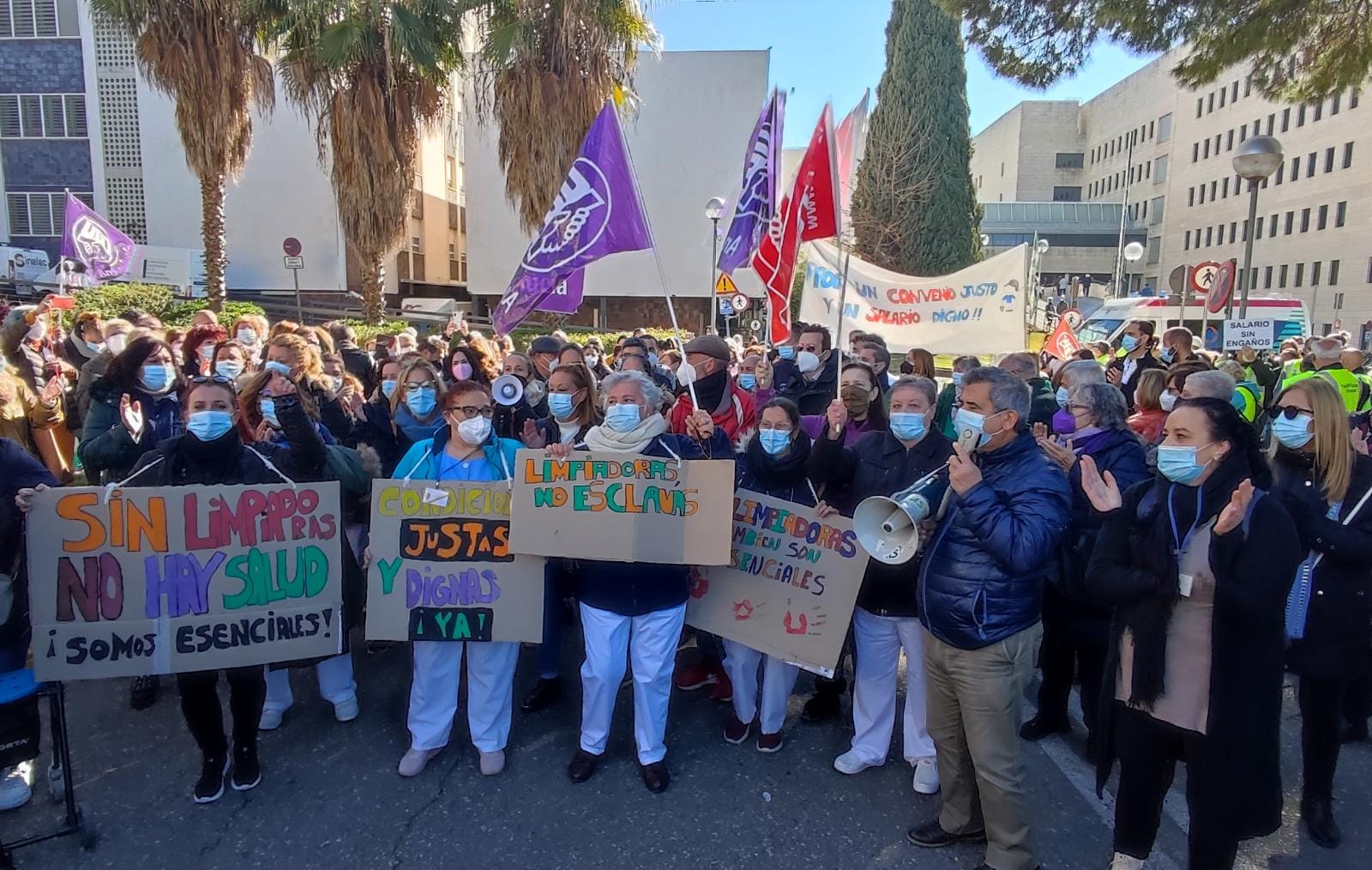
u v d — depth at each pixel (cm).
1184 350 699
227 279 2438
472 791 352
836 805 345
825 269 926
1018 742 287
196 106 1303
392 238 1477
